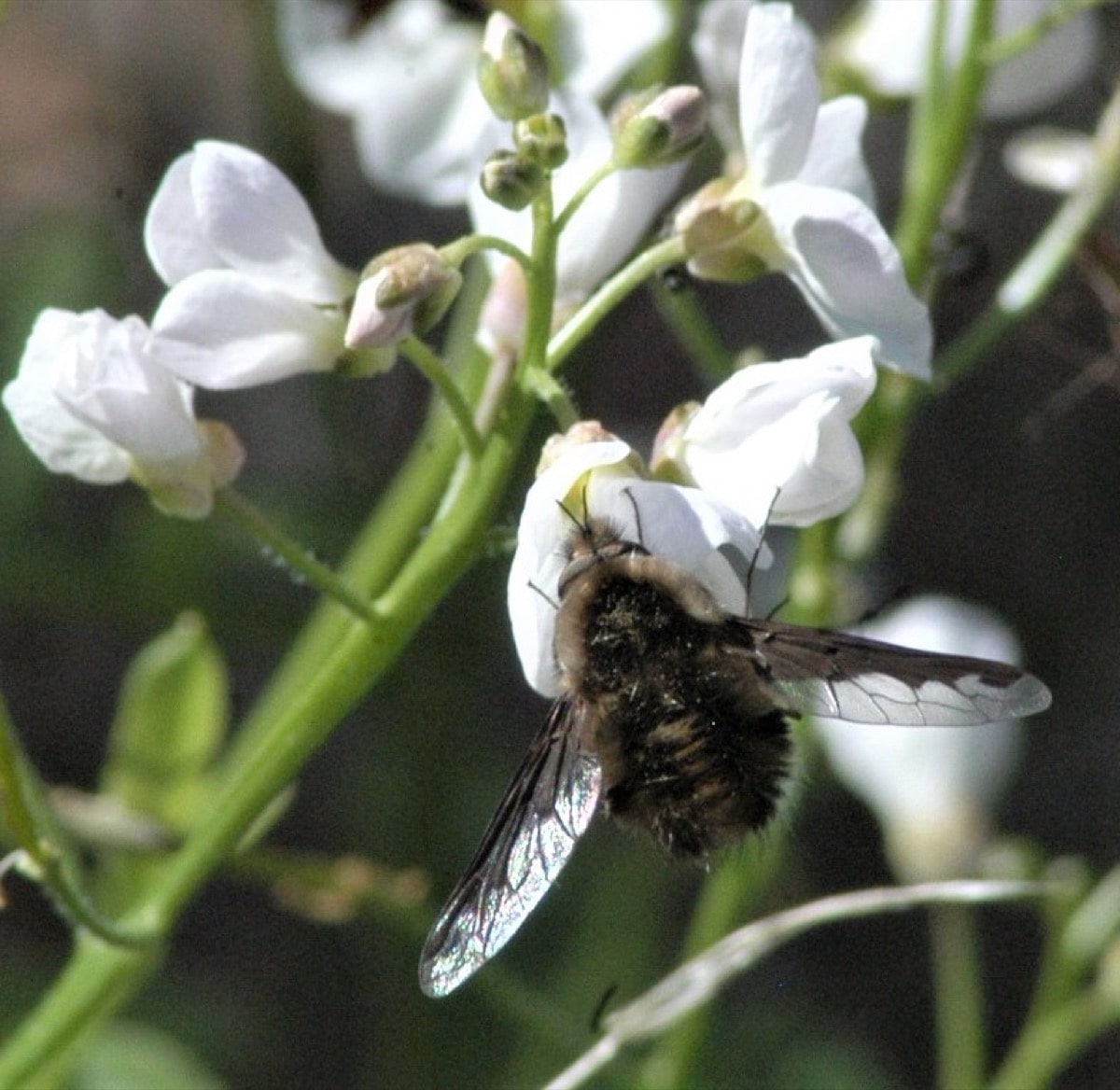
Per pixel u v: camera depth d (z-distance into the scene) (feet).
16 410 0.77
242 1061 0.95
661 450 0.74
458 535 0.76
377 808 0.92
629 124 0.75
